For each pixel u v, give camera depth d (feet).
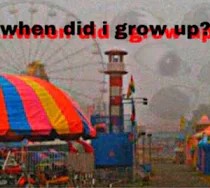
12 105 48.03
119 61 113.09
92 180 69.10
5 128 46.44
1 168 70.08
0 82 50.29
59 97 51.39
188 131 195.72
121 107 111.45
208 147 119.65
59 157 66.49
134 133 101.71
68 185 64.18
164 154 211.41
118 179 93.09
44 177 62.13
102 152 95.55
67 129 48.93
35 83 51.83
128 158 96.99
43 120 48.11
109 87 113.19
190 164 166.91
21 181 61.46
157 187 86.69
